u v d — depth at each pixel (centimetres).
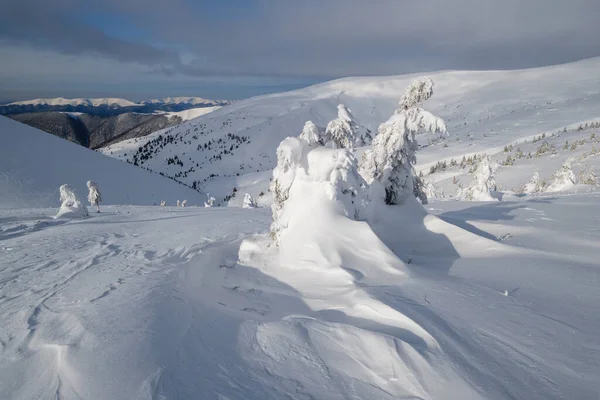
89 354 440
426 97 1051
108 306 623
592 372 373
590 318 491
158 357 432
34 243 1403
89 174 6950
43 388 388
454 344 436
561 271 687
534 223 1119
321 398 364
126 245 1319
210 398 356
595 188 2655
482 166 2730
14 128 7288
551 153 7388
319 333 490
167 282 802
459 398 352
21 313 618
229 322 561
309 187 916
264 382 389
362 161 1180
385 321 520
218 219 2012
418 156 12706
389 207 1131
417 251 953
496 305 546
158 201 7350
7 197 4547
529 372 381
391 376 394
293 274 786
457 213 1445
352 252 797
